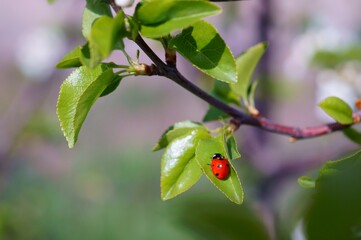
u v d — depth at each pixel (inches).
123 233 39.0
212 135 12.7
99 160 45.1
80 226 38.7
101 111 56.2
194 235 9.9
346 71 24.7
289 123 53.8
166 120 60.1
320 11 28.5
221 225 9.5
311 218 8.0
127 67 11.4
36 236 35.0
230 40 27.6
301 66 26.6
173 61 11.5
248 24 27.4
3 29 87.5
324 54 24.9
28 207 36.5
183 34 11.1
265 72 26.9
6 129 33.4
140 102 59.5
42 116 34.1
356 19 32.4
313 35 26.4
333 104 13.0
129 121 57.9
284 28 27.5
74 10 33.3
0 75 67.4
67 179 41.0
